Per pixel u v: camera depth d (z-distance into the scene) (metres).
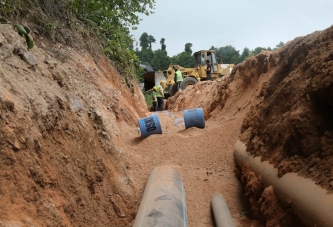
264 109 5.09
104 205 3.94
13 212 2.42
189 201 4.96
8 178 2.55
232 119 8.13
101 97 7.52
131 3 14.05
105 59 10.91
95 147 4.56
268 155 4.28
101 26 12.56
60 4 8.98
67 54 7.51
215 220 4.21
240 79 10.35
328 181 2.84
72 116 4.27
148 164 6.36
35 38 6.68
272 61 8.38
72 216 3.17
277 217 3.38
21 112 3.04
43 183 2.95
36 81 3.92
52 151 3.42
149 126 7.70
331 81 3.16
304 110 3.52
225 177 5.69
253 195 4.26
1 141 2.64
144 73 26.77
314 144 3.38
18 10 6.38
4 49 3.69
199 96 16.55
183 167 6.21
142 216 3.71
